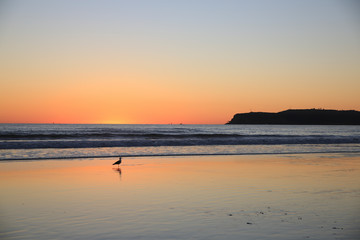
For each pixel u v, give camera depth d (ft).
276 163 63.36
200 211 27.99
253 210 28.40
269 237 21.54
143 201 31.60
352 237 21.66
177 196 33.91
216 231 22.67
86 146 98.02
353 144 119.75
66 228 23.11
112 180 43.70
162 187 38.86
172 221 24.99
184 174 49.24
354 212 27.86
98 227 23.40
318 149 97.40
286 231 22.76
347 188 38.81
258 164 61.62
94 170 53.21
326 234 22.20
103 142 100.68
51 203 30.63
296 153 84.23
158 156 75.41
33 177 45.73
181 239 21.08
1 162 62.64
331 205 30.32
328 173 50.96
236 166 58.80
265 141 119.75
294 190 37.29
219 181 43.19
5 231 22.34
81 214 26.78
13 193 35.06
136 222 24.67
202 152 85.35
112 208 28.81
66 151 83.87
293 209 28.78
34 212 27.37
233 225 24.04
